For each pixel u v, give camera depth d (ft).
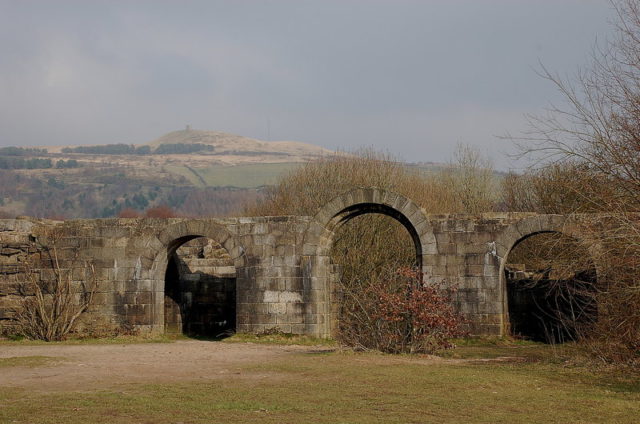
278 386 55.21
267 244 99.96
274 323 98.78
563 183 74.84
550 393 52.95
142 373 63.16
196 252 125.18
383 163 161.27
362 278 122.72
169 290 113.09
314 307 98.07
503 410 46.88
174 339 104.53
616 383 57.82
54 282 102.37
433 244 97.30
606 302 69.10
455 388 54.34
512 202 150.20
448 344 77.71
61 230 103.30
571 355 72.18
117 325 101.71
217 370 64.64
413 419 43.98
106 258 102.63
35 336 98.89
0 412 44.96
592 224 68.59
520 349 87.97
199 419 43.52
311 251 98.78
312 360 70.95
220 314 116.57
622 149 65.87
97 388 54.60
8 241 102.63
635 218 64.23
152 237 102.53
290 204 161.48
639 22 65.77
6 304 101.09
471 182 179.01
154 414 44.83
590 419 44.37
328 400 49.70
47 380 58.80
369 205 100.01
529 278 115.65
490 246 96.02
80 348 86.89
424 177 180.45
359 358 72.02
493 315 95.30
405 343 77.97
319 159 167.22
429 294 77.56
